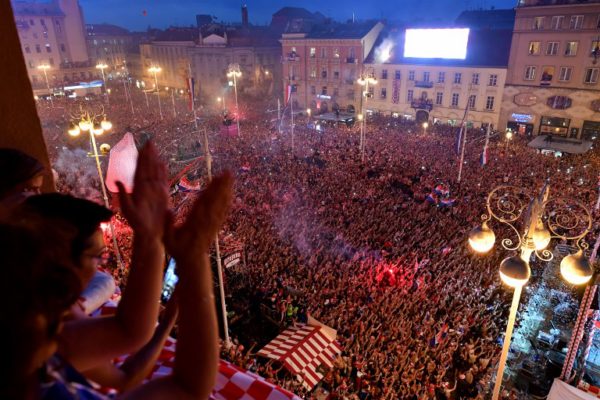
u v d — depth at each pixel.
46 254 1.01
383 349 15.69
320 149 43.47
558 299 16.28
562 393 12.03
